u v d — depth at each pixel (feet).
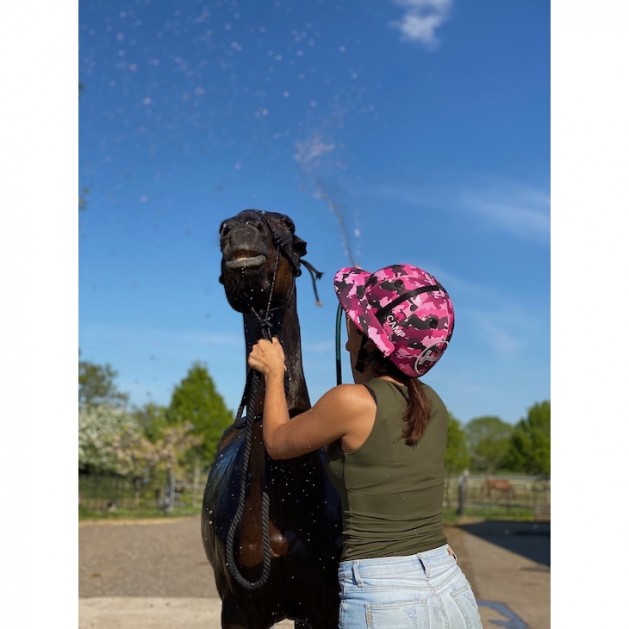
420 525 7.59
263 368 8.52
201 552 44.65
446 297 8.02
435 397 8.21
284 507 9.14
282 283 8.97
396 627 7.23
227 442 12.19
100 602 25.00
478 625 7.59
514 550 44.57
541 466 120.67
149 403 116.26
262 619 9.52
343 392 7.63
